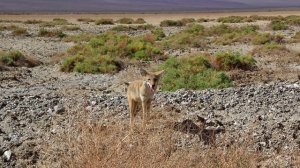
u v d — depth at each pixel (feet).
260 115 43.42
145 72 39.86
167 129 35.70
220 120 41.96
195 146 34.22
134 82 40.40
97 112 43.11
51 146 33.40
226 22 227.40
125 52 102.27
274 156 34.50
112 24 216.74
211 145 35.24
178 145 34.99
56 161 31.40
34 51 114.93
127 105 46.21
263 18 248.93
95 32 173.58
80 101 47.55
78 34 163.73
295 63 94.84
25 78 79.15
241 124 40.70
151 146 29.81
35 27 191.72
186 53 110.22
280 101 48.67
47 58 104.99
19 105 46.78
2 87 68.33
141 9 485.97
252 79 75.51
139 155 27.89
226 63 83.41
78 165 27.17
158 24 224.74
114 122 38.29
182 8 535.60
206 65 81.35
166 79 68.23
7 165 32.71
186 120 40.06
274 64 93.04
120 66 90.07
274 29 180.14
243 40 134.92
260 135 37.70
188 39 128.57
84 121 34.73
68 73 84.94
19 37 147.23
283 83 65.10
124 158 27.04
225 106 46.75
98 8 469.57
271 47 111.45
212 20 247.09
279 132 38.60
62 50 118.73
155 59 99.19
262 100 48.88
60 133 35.58
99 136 28.48
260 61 96.17
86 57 92.32
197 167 29.96
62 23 215.92
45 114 43.19
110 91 66.33
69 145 30.14
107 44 112.37
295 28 186.09
